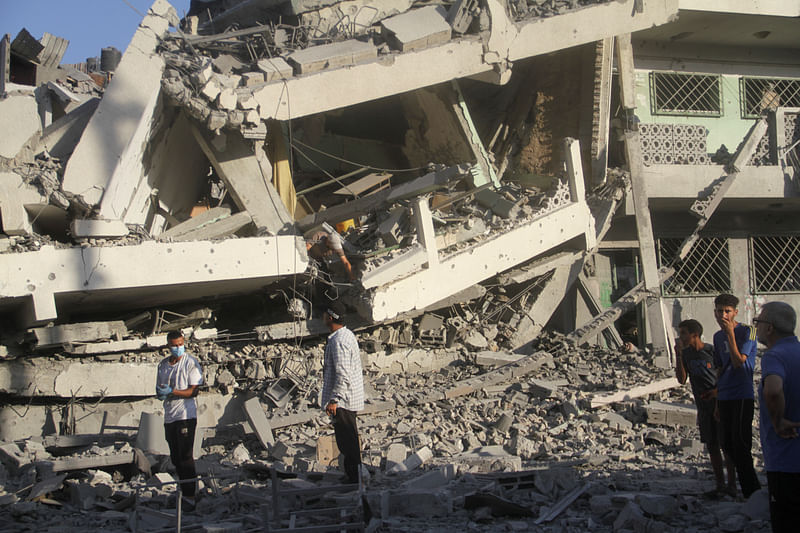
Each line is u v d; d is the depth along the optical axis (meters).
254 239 10.76
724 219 18.59
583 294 16.89
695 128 16.86
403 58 12.12
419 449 8.02
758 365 14.11
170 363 6.52
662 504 5.21
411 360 13.12
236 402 11.21
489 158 15.58
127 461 7.45
